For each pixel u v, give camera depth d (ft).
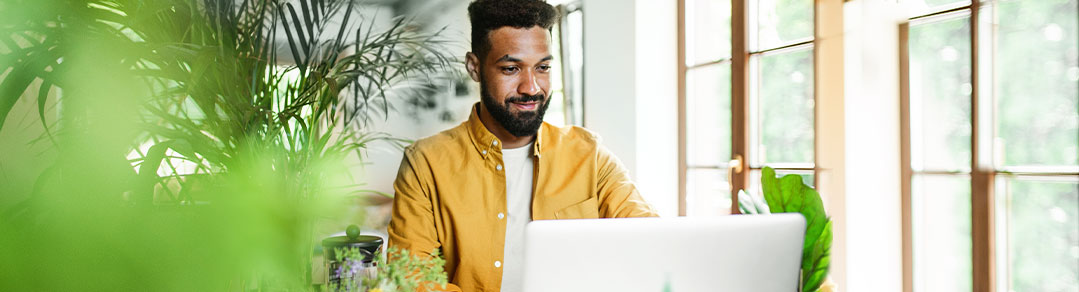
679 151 12.88
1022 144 7.13
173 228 2.14
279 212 2.57
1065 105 6.68
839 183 8.86
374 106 9.70
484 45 4.69
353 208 9.70
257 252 2.28
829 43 9.03
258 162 3.22
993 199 7.42
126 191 2.59
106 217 2.16
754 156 10.96
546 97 4.80
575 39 14.82
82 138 2.65
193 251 2.13
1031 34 6.97
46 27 2.68
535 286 2.66
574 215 5.07
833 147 8.96
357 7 9.23
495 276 4.93
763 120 10.75
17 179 4.21
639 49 12.68
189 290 2.08
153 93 3.09
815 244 3.23
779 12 10.36
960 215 7.73
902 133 8.28
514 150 5.12
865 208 8.57
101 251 2.05
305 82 3.90
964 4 7.56
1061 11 6.68
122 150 2.69
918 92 8.12
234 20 3.52
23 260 2.00
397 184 5.09
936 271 8.01
